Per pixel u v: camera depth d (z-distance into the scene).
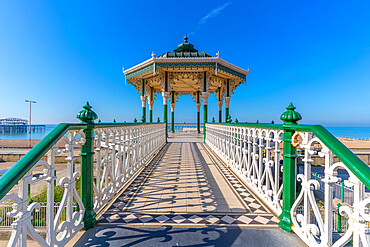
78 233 2.25
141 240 2.13
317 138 1.80
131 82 12.93
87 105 2.38
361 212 1.33
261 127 3.21
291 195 2.31
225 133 6.17
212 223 2.50
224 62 10.51
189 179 4.48
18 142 39.47
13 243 1.31
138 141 5.33
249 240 2.13
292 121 2.27
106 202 3.09
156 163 6.18
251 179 3.87
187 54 10.80
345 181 1.51
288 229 2.28
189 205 3.07
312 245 1.88
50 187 1.75
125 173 4.12
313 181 1.90
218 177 4.63
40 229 6.32
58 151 1.89
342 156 1.46
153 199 3.31
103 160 3.10
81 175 2.35
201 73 11.55
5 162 23.38
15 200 1.36
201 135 17.61
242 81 12.90
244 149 4.32
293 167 2.32
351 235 1.44
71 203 2.08
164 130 11.33
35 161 1.49
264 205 3.06
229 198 3.36
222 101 15.16
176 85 15.43
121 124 3.74
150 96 15.64
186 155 7.55
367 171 1.27
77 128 2.14
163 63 10.34
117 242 2.09
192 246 2.03
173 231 2.32
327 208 1.71
